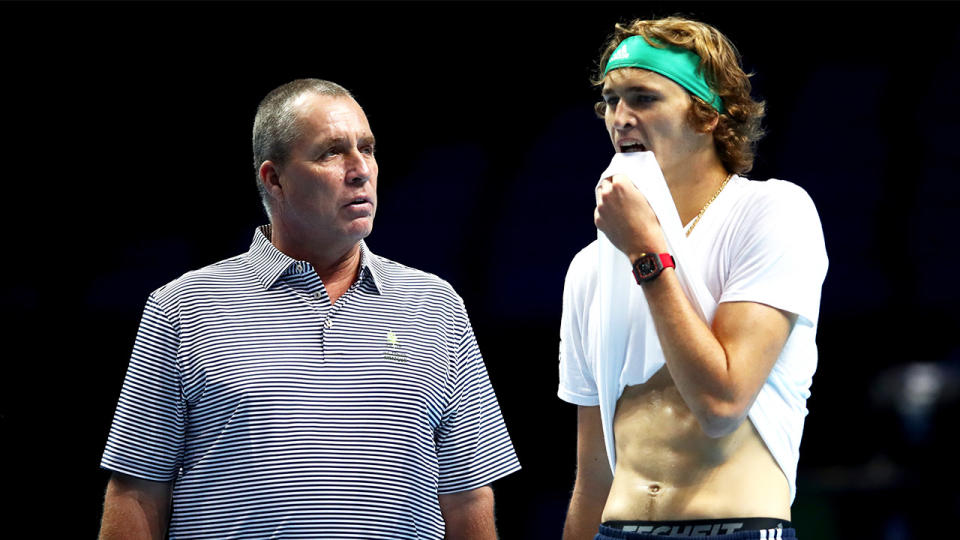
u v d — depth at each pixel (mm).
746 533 6988
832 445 19344
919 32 22266
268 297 7977
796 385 7488
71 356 21234
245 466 7566
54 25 23938
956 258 20328
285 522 7473
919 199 21125
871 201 21344
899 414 17266
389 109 24750
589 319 8125
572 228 22625
